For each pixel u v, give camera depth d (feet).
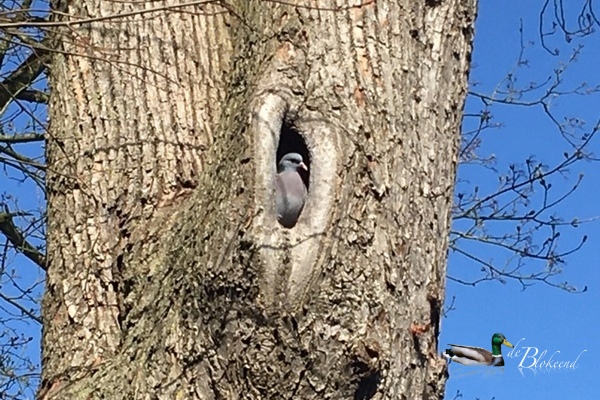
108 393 10.30
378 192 9.99
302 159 10.14
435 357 10.44
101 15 12.19
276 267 9.42
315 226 9.62
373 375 9.63
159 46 12.07
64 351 11.09
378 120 10.28
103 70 11.99
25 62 16.67
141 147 11.66
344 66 10.38
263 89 10.16
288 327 9.45
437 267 10.52
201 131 11.81
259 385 9.52
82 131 11.86
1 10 12.27
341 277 9.57
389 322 9.78
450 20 11.19
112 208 11.48
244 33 11.40
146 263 11.02
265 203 9.58
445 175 10.84
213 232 9.80
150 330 10.41
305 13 10.60
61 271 11.49
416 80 10.76
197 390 9.80
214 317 9.71
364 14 10.63
